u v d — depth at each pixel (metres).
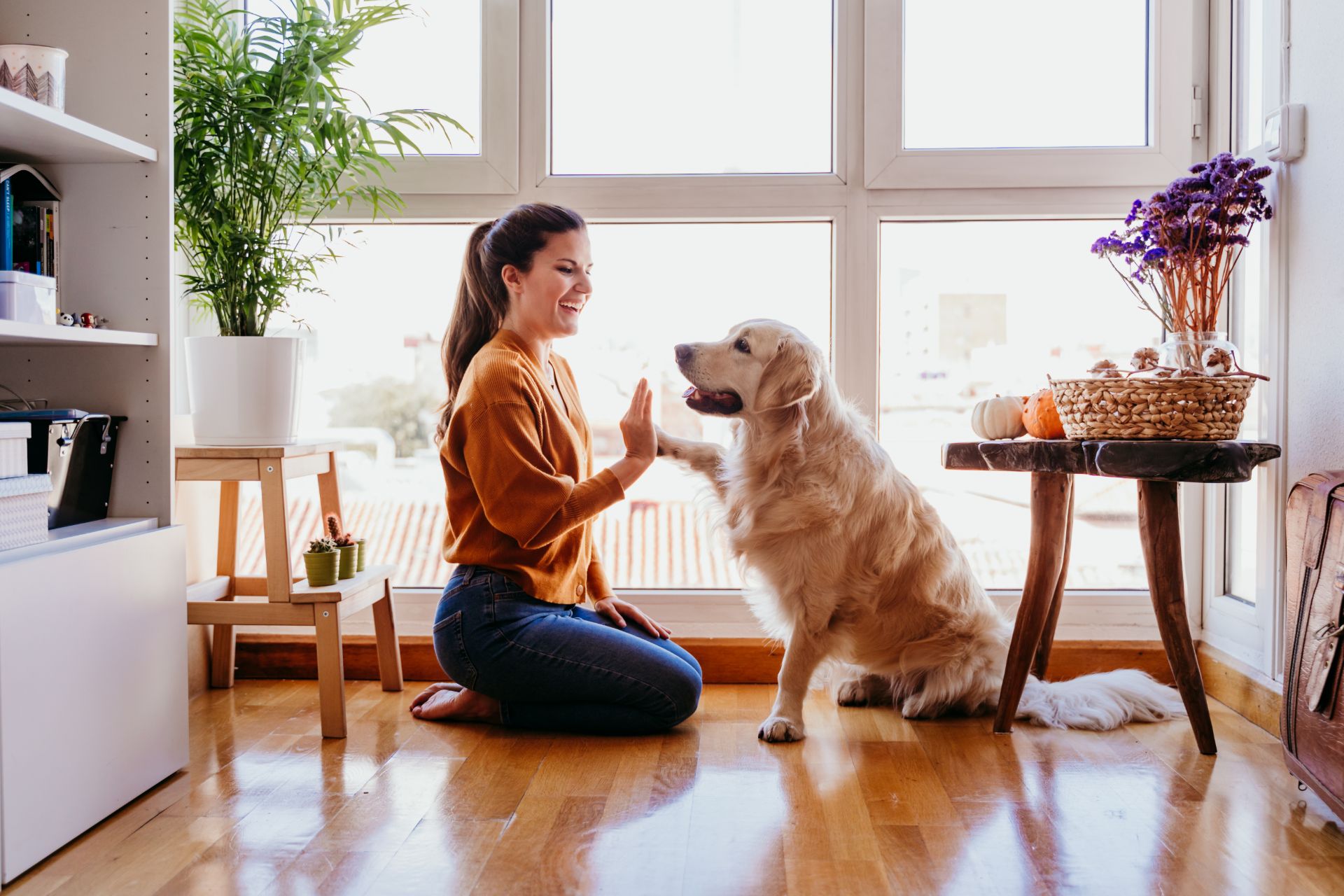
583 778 1.72
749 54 2.43
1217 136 2.29
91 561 1.49
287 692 2.30
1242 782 1.70
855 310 2.41
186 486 2.31
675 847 1.43
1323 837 1.47
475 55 2.43
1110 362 1.89
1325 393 1.83
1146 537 1.86
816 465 1.99
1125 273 2.44
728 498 2.10
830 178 2.39
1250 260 2.18
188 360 2.07
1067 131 2.41
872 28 2.36
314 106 1.99
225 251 2.08
